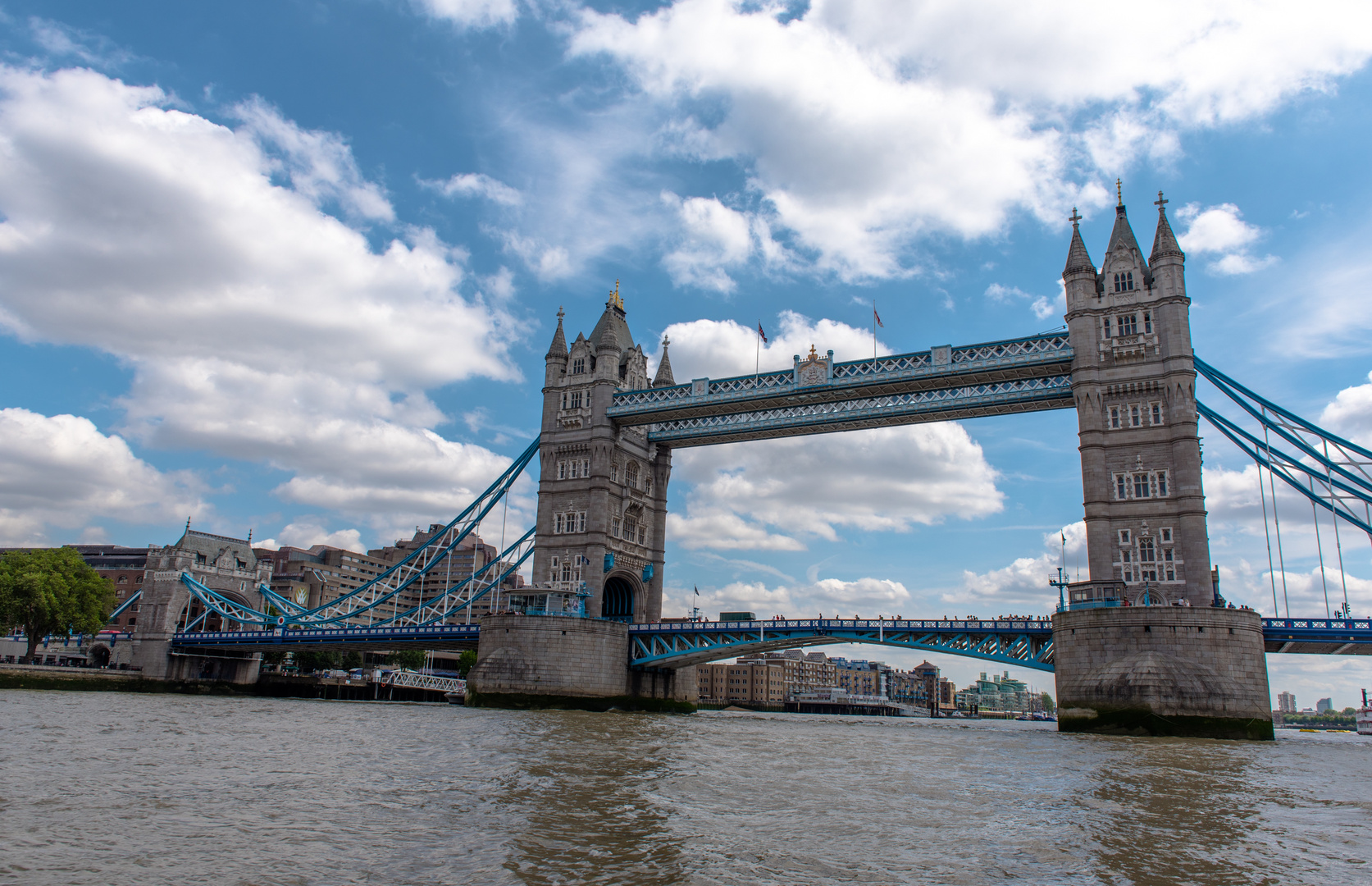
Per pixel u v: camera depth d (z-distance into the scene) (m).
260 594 134.12
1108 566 73.19
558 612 92.81
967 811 26.88
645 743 47.28
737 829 23.41
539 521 101.38
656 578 106.12
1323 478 72.38
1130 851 21.52
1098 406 76.25
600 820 23.91
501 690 88.44
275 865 18.58
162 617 122.00
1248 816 26.66
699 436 102.44
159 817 23.08
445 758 37.38
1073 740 58.22
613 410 99.94
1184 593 70.69
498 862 19.20
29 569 111.88
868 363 87.81
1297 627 67.25
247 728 52.47
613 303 110.44
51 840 20.11
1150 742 55.88
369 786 29.09
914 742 55.12
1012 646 78.19
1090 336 77.62
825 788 31.55
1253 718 62.72
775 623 88.75
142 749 38.81
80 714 60.38
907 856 20.67
